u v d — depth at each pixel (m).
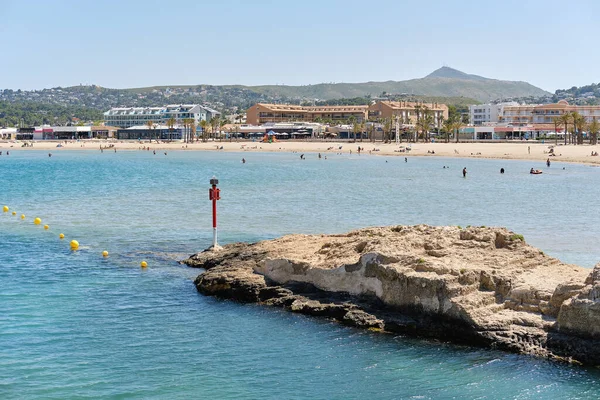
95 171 135.62
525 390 23.05
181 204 74.69
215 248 42.56
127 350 26.88
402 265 29.16
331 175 120.81
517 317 26.45
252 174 123.81
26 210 69.62
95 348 27.11
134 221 60.97
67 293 35.06
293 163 161.38
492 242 31.16
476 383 23.58
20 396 22.83
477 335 26.34
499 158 169.12
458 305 26.80
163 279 37.81
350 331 28.47
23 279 38.16
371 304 29.83
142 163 166.62
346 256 32.12
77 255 45.03
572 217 64.56
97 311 31.88
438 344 26.81
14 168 146.75
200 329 29.17
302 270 32.47
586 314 24.70
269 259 33.78
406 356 25.86
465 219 63.09
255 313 31.06
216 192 42.81
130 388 23.50
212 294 34.38
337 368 25.00
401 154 192.00
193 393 23.12
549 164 141.88
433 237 32.16
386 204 75.38
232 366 25.31
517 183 103.81
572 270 29.45
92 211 68.56
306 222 60.34
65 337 28.34
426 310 27.86
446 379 23.94
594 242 49.25
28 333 28.81
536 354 25.22
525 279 27.92
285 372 24.75
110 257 44.25
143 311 31.81
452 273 27.81
